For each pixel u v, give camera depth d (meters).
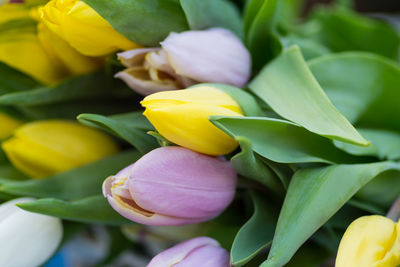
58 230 0.40
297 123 0.35
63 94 0.43
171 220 0.36
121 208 0.35
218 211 0.37
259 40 0.41
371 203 0.39
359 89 0.41
